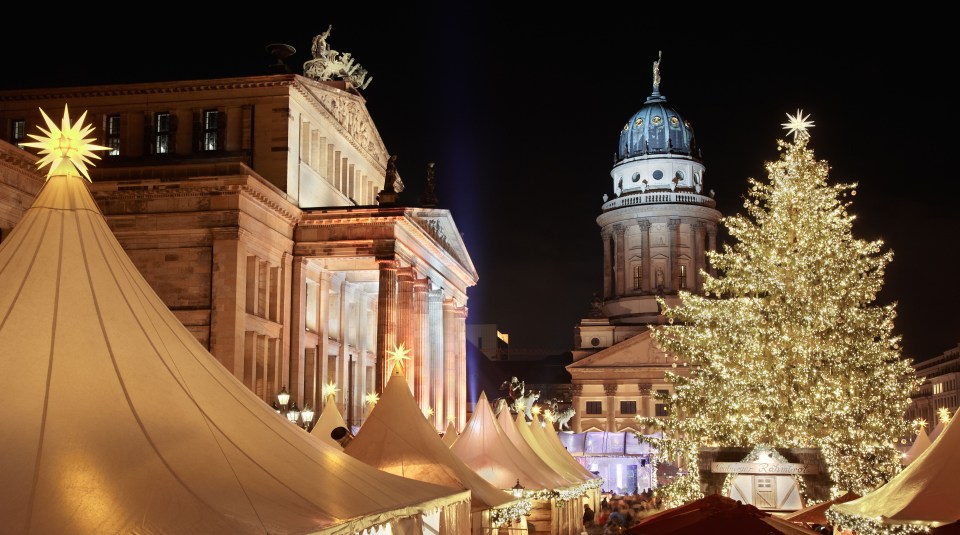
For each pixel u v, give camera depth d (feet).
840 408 196.44
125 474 49.67
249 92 264.93
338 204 305.32
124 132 266.98
